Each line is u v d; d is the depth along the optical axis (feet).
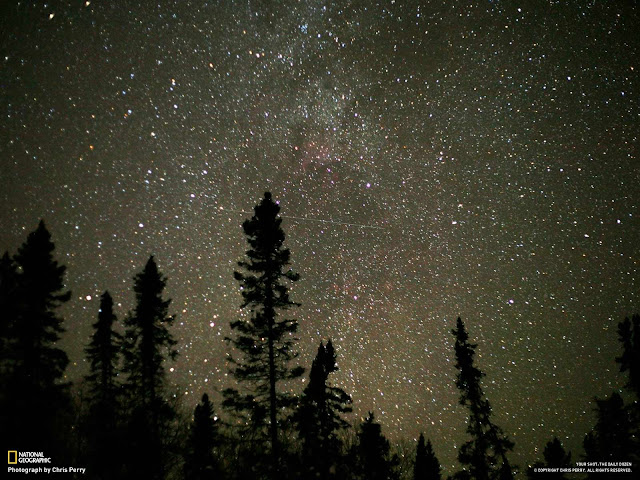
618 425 62.69
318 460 48.55
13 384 42.83
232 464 53.01
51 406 44.16
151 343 64.28
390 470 54.29
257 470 48.03
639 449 60.23
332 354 61.98
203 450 50.24
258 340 53.36
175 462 57.93
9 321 45.62
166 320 67.21
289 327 53.67
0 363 44.24
